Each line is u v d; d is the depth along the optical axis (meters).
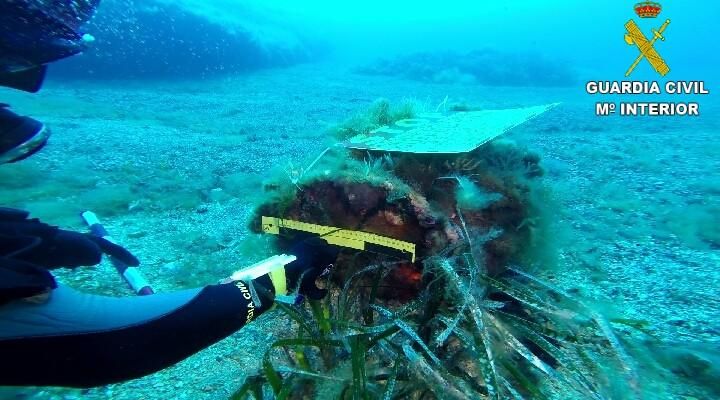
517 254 2.15
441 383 1.36
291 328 2.20
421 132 2.43
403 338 1.72
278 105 12.08
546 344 1.60
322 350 1.71
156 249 3.29
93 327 1.18
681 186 4.75
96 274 2.83
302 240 1.90
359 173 1.93
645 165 5.64
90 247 1.46
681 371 1.81
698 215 3.71
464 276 1.73
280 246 2.13
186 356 1.37
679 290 2.53
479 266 1.76
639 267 2.85
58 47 1.11
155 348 1.27
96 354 1.17
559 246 2.51
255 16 28.36
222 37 19.20
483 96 15.70
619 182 4.93
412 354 1.41
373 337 1.59
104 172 5.16
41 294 1.13
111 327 1.21
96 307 1.25
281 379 1.55
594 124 9.39
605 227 3.54
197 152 6.33
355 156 2.24
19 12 1.01
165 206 4.19
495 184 2.11
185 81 16.72
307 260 1.73
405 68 24.33
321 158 2.31
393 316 1.61
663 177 5.13
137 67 16.14
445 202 2.00
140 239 3.47
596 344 1.89
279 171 2.17
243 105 11.86
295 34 31.27
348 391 1.51
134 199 4.30
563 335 1.70
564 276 2.66
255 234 2.32
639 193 4.51
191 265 3.01
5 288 0.99
